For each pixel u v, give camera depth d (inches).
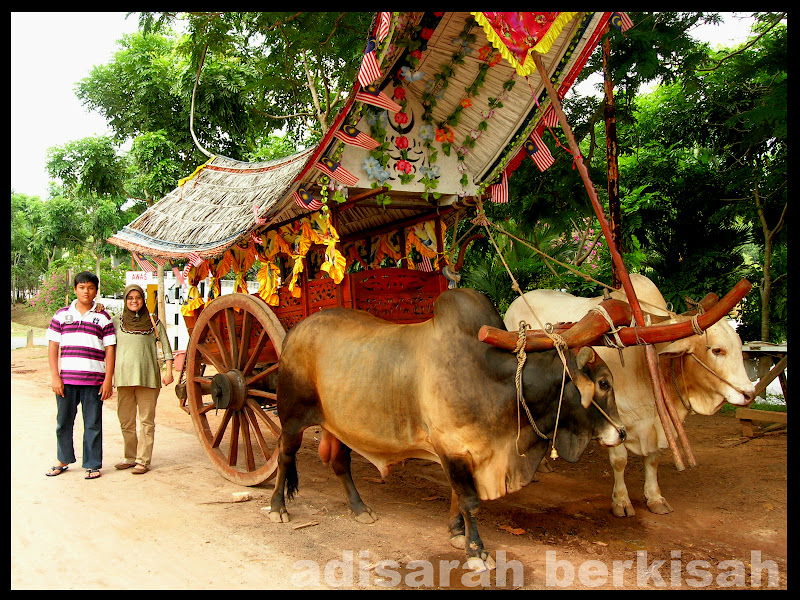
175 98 552.7
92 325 226.8
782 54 301.7
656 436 183.8
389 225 243.9
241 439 292.2
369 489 215.0
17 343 922.7
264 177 243.0
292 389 175.8
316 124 500.1
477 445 140.3
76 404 232.1
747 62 351.9
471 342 142.9
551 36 139.1
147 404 234.5
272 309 220.4
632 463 247.0
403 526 175.8
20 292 2151.8
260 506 194.4
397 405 151.6
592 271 460.8
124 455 250.5
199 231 235.8
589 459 255.9
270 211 186.1
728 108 385.1
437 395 141.6
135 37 574.2
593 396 135.9
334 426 167.2
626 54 289.1
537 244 443.8
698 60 313.1
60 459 230.7
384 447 158.2
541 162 191.9
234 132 536.7
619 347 142.8
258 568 146.2
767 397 383.2
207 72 500.4
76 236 1167.6
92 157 584.4
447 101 192.9
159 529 172.2
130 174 634.2
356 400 157.9
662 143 438.0
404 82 185.8
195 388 241.4
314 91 409.7
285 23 307.0
